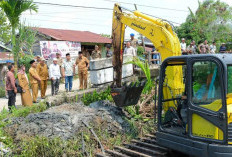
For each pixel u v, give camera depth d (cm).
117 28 714
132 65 984
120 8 709
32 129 586
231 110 390
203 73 424
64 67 1061
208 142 407
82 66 1027
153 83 859
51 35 1859
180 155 511
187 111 438
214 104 401
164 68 505
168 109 528
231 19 2470
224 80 387
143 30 636
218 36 2392
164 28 589
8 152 528
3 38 1666
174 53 569
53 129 579
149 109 745
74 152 536
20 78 886
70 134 577
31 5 1232
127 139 607
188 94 436
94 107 740
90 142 576
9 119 653
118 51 717
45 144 528
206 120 410
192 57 430
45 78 1051
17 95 1238
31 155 514
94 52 1198
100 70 942
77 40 1933
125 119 672
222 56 399
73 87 1277
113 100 755
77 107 713
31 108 766
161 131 500
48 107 777
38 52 1744
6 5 1173
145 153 543
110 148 577
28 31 1298
